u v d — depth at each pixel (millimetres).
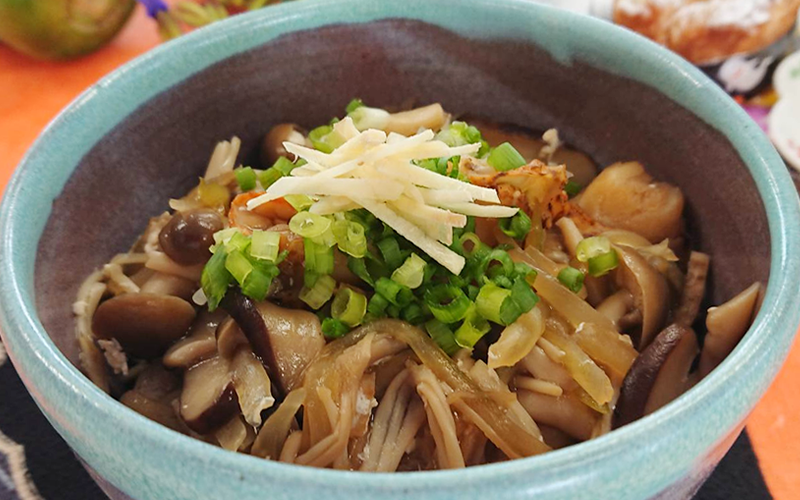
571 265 149
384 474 87
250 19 165
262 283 132
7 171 214
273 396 131
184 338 142
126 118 154
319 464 123
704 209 152
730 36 236
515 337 131
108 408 96
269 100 175
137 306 138
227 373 132
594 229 156
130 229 160
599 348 135
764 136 138
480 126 179
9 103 239
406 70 180
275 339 131
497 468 87
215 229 146
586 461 88
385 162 130
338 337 133
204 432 129
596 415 132
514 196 144
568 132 175
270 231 138
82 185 146
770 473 146
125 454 93
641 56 157
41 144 139
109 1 251
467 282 136
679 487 100
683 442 93
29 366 104
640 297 144
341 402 125
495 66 174
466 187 133
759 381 101
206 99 166
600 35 161
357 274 136
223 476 88
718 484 145
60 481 148
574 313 138
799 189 196
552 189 148
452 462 125
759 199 133
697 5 240
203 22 254
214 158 171
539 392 133
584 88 168
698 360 138
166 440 91
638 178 160
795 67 233
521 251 145
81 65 256
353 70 178
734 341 130
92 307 145
